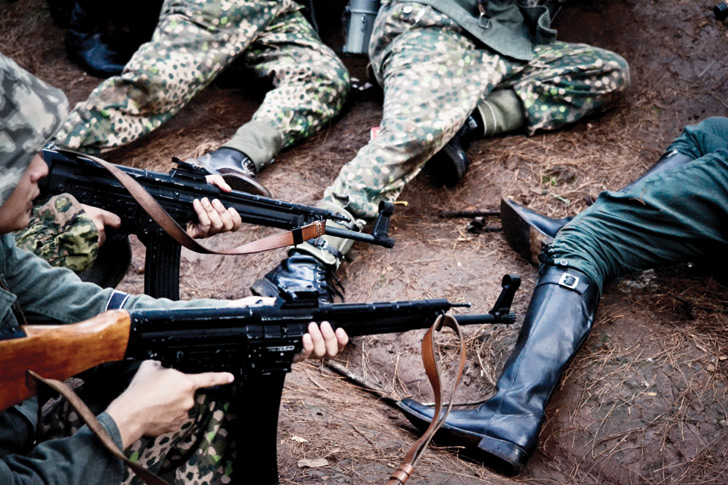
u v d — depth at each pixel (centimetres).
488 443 265
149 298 197
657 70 469
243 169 393
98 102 403
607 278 329
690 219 318
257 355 177
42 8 584
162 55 419
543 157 420
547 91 426
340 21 552
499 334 328
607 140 431
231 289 367
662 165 356
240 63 478
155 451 175
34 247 240
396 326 199
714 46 469
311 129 443
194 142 450
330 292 337
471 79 406
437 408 192
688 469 269
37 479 144
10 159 145
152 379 161
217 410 185
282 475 236
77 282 193
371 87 491
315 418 279
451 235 385
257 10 447
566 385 301
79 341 151
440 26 410
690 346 308
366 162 372
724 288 334
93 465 149
